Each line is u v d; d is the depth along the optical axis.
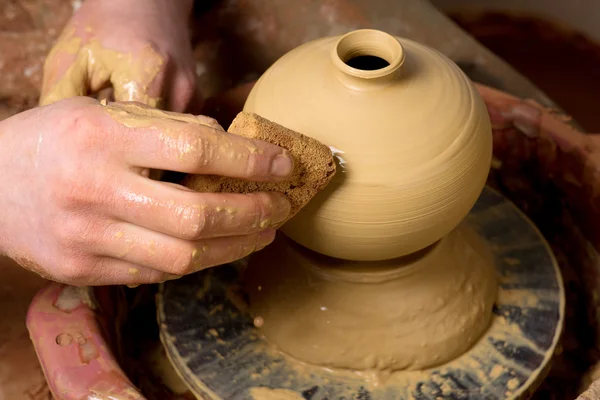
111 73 1.22
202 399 1.12
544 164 1.45
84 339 1.10
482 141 1.03
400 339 1.12
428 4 1.90
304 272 1.16
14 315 1.31
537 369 1.12
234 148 0.81
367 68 1.06
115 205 0.85
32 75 1.79
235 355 1.16
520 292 1.25
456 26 1.85
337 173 0.96
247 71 1.86
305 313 1.14
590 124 2.71
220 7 1.82
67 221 0.89
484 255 1.27
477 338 1.18
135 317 1.38
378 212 0.96
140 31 1.26
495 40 3.03
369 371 1.12
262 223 0.87
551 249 1.40
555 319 1.20
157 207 0.83
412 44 1.09
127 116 0.86
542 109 1.44
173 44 1.30
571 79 2.87
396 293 1.13
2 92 1.80
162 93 1.22
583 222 1.41
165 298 1.25
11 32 1.79
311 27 1.82
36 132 0.92
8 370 1.22
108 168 0.85
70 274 0.96
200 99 1.33
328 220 0.98
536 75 2.89
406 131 0.96
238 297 1.26
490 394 1.09
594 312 1.36
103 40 1.24
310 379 1.13
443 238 1.19
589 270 1.40
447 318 1.14
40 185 0.90
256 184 0.91
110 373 1.04
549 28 2.94
